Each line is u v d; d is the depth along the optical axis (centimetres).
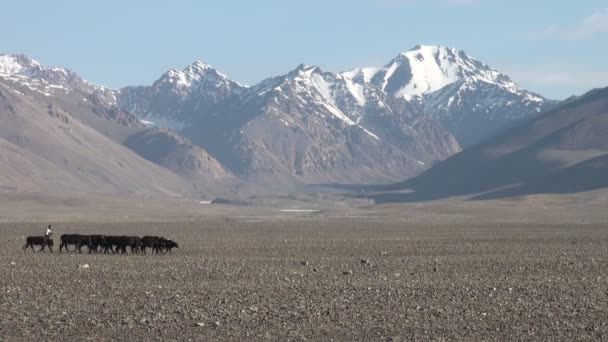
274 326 5116
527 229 18412
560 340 4788
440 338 4819
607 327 5106
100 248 11075
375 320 5291
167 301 5981
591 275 7769
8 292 6331
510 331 4994
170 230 18188
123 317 5362
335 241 13625
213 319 5300
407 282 7119
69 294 6294
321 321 5256
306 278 7431
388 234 16275
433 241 13638
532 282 7131
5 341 4703
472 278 7469
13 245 12138
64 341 4731
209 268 8331
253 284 6956
